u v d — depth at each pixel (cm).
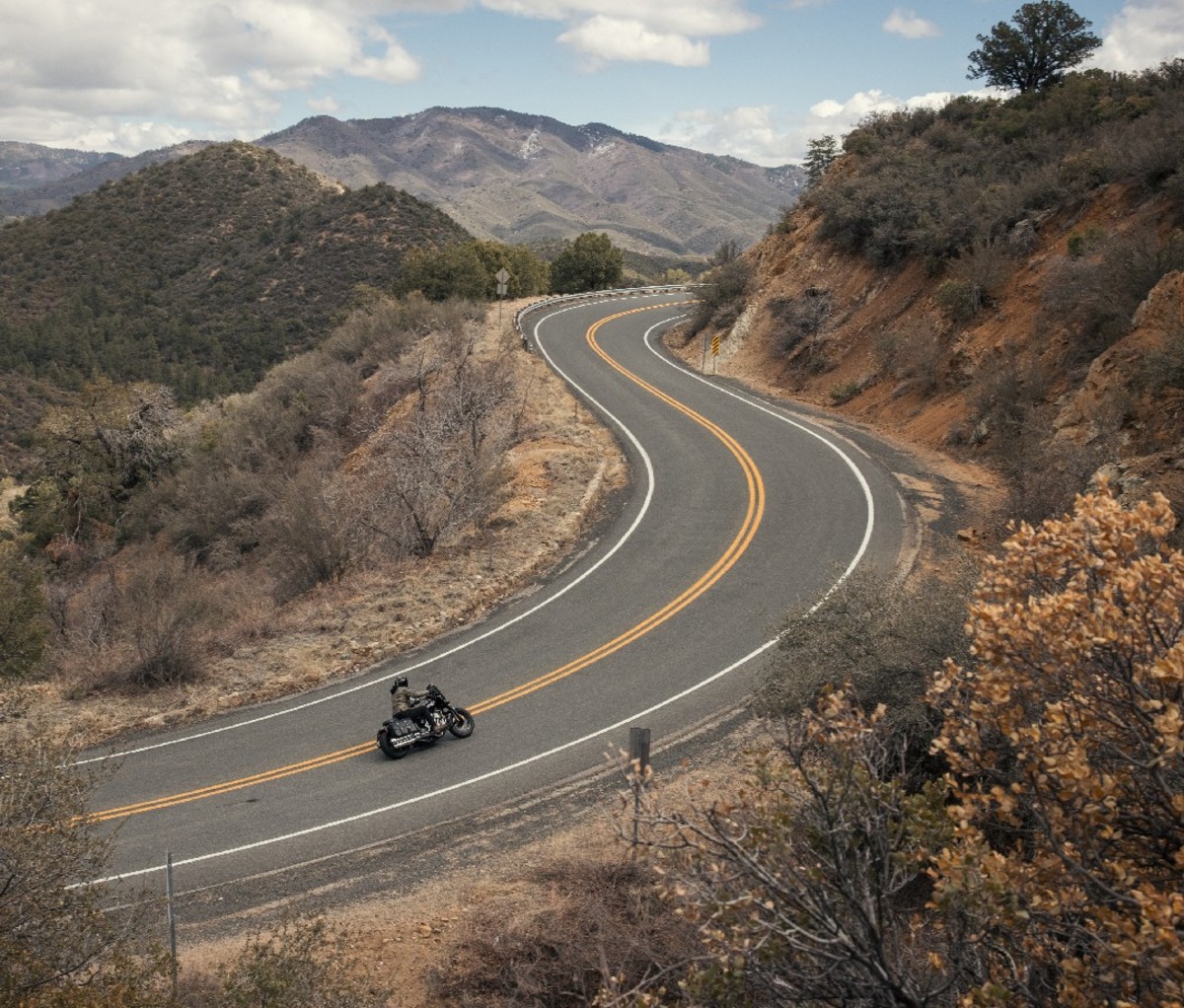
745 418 3091
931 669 906
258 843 1174
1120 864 489
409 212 14600
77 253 14888
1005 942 536
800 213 4400
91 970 780
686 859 610
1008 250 2970
